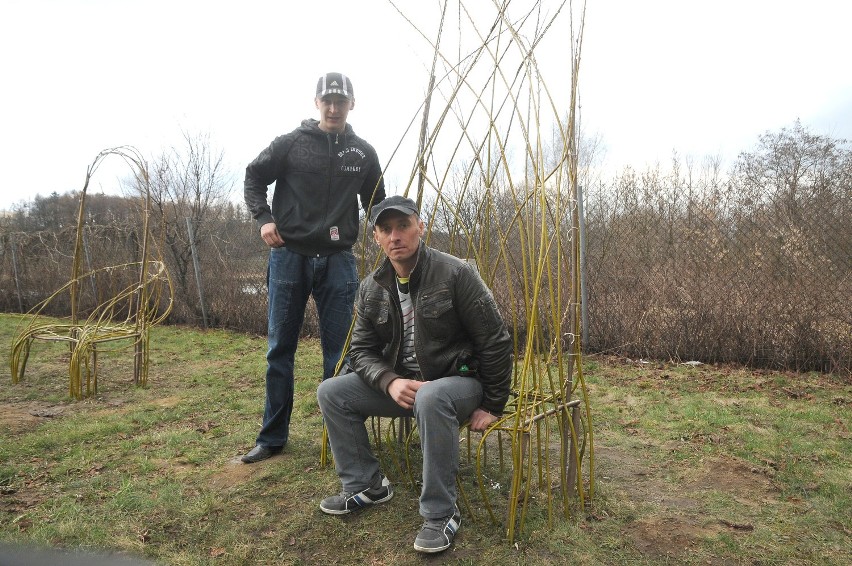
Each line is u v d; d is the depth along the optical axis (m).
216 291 8.71
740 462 2.96
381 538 2.25
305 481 2.78
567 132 2.27
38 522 2.39
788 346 5.21
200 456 3.18
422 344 2.25
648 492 2.64
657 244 5.75
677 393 4.49
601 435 3.46
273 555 2.15
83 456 3.22
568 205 2.34
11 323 9.35
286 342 3.07
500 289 5.80
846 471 2.86
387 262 2.29
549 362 2.42
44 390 4.98
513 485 2.17
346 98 2.90
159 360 6.30
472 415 2.27
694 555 2.09
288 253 3.00
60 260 10.66
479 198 3.68
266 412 3.12
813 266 5.12
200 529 2.34
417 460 2.98
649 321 5.80
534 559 2.07
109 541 2.23
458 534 2.24
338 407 2.40
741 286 5.42
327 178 2.98
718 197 5.48
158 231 8.95
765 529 2.28
